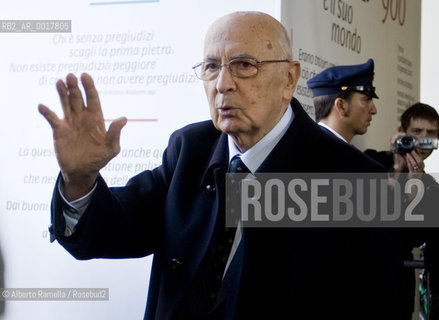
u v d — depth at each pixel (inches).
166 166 100.8
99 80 151.7
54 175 153.9
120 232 92.5
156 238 98.7
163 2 149.2
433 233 138.8
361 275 88.8
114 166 150.8
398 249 90.8
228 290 88.0
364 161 92.7
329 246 88.5
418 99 269.1
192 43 147.9
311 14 162.6
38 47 154.7
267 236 88.4
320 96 168.4
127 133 150.6
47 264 152.9
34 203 154.4
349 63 191.0
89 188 87.9
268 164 90.7
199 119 147.9
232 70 87.1
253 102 87.4
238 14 89.5
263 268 87.4
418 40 267.3
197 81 147.8
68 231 90.3
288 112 94.8
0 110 155.9
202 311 88.9
